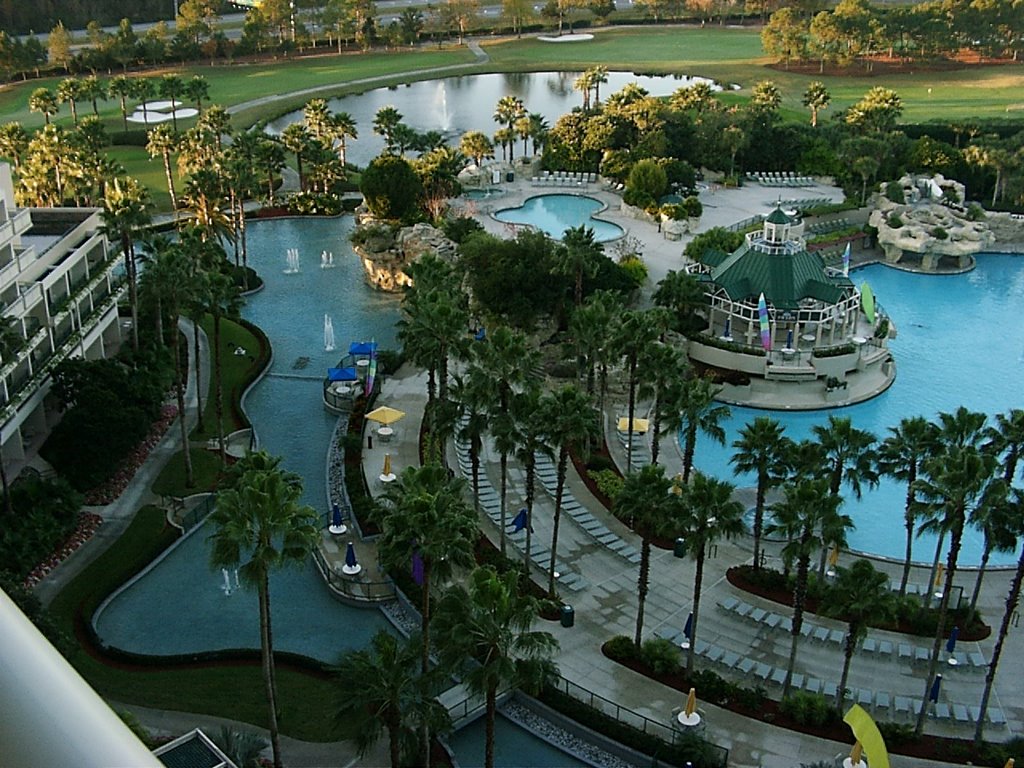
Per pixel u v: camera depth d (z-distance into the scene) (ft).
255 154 545.44
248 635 225.15
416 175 493.77
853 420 338.54
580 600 237.86
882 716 203.10
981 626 231.91
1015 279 472.03
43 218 330.75
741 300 368.89
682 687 209.77
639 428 309.83
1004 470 238.07
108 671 208.54
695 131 606.14
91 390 268.21
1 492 253.65
